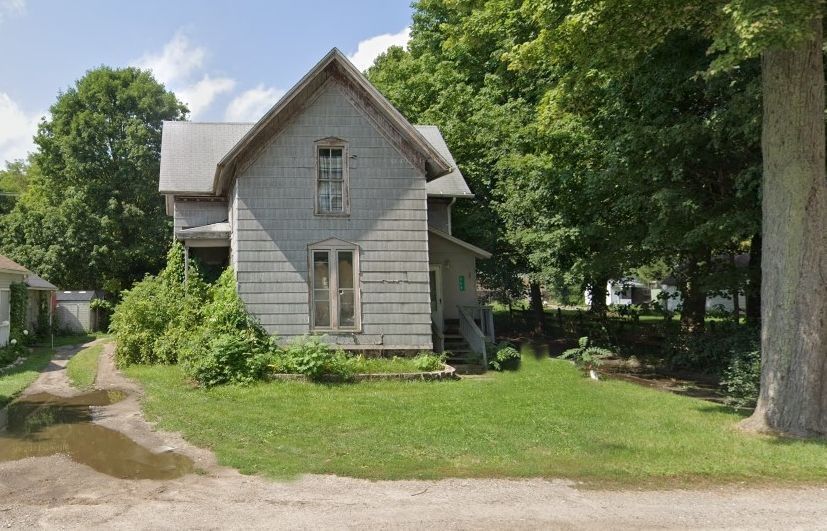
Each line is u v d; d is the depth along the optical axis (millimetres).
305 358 14438
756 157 13727
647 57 14398
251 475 7395
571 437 9336
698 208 13875
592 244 19047
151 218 39562
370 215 16938
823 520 6023
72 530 5652
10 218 37906
